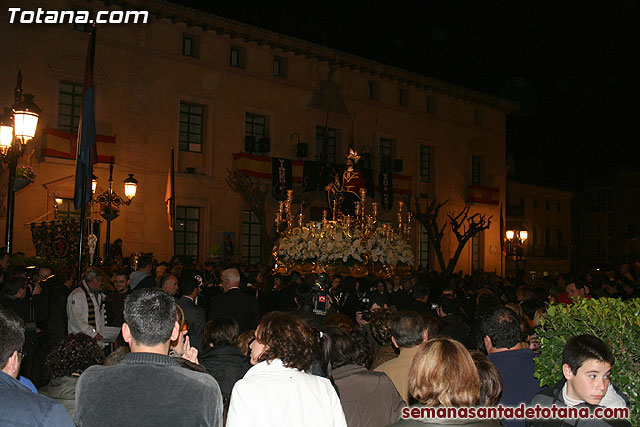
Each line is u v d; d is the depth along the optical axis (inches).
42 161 847.1
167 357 118.3
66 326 328.5
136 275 334.0
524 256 1740.9
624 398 147.6
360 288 502.3
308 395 128.7
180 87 1011.9
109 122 928.9
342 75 1254.9
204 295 521.0
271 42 1120.2
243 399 125.3
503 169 1608.0
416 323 177.3
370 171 1200.8
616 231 2190.0
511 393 169.8
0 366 103.6
